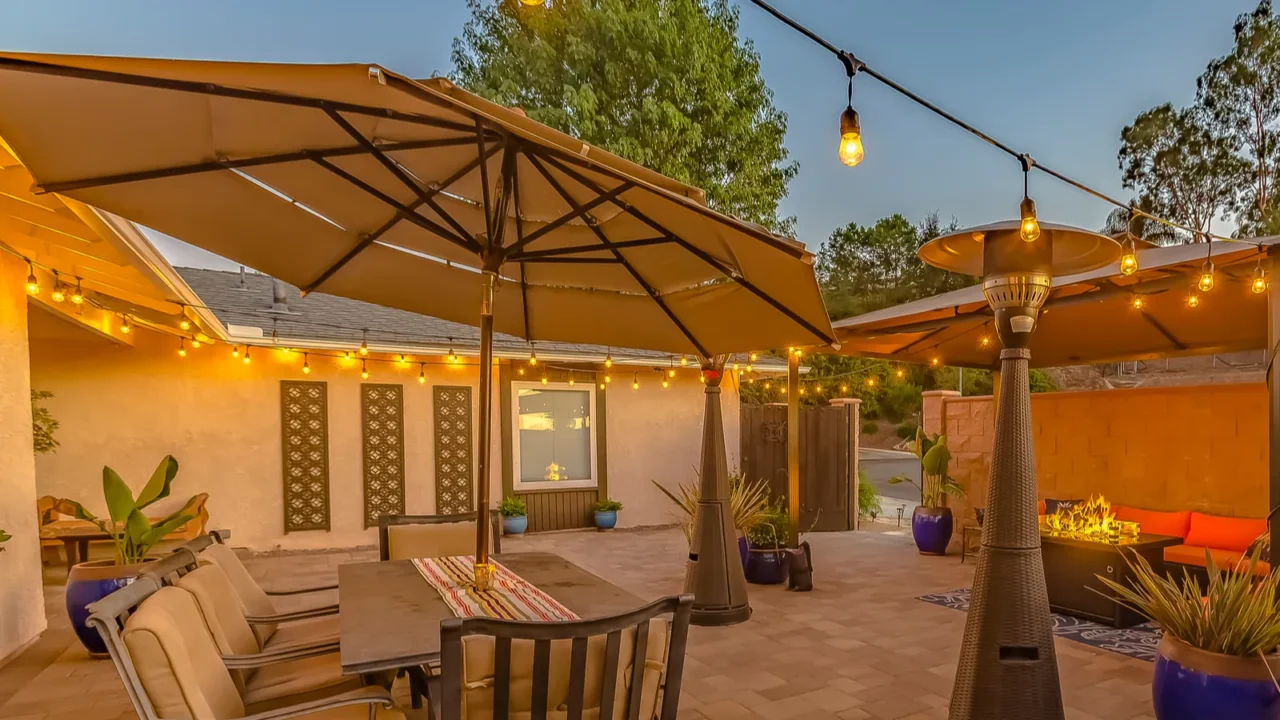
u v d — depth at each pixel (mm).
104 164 2219
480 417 2760
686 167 12664
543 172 2500
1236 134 18312
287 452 8305
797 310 2951
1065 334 7340
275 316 8672
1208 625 2990
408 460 8898
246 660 2469
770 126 14203
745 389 16844
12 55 1581
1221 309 6055
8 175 3236
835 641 4734
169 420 7852
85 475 7555
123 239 3742
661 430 10570
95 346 7641
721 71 13602
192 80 1708
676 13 13219
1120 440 7172
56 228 3893
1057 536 5508
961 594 6020
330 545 8445
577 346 9898
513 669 1938
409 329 9188
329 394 8531
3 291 4449
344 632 2396
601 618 1954
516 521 9164
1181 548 5941
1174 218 19062
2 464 4398
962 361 8656
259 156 2320
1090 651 4547
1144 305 6113
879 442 24562
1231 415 6316
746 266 2764
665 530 10016
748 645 4648
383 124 2207
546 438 9844
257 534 8148
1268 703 2820
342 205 2787
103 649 4320
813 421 10398
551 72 12609
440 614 2635
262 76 1618
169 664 1886
